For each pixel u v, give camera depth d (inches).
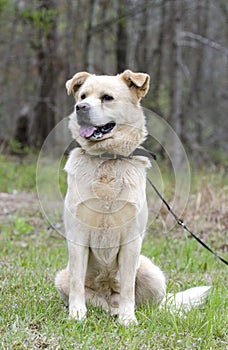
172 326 250.4
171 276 351.3
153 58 1143.6
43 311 264.4
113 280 282.8
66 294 280.1
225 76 1306.6
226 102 1295.5
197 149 1065.5
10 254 399.9
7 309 260.7
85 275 272.8
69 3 921.5
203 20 1223.5
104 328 246.1
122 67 1037.8
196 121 1174.3
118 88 258.8
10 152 945.5
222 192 576.1
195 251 426.6
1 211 542.0
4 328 236.8
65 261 376.5
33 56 1027.9
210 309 270.4
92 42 967.0
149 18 1146.0
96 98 256.4
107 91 256.4
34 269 346.9
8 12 871.7
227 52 957.8
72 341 227.1
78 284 259.1
